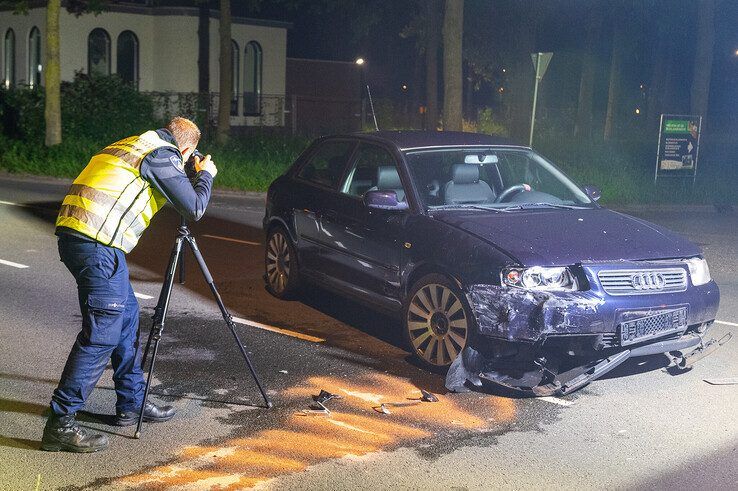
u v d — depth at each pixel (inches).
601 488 186.7
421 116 1800.0
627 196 791.7
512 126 1355.8
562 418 228.5
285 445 207.3
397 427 220.5
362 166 319.0
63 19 1278.3
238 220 587.2
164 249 458.9
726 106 2219.5
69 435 199.0
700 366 276.7
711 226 645.3
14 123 1025.5
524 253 243.9
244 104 1444.4
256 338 298.5
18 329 300.5
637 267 247.8
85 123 1074.1
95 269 195.2
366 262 292.7
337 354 282.8
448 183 290.7
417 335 271.1
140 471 191.2
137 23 1344.7
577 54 2055.9
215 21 1373.0
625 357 243.6
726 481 190.7
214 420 223.0
